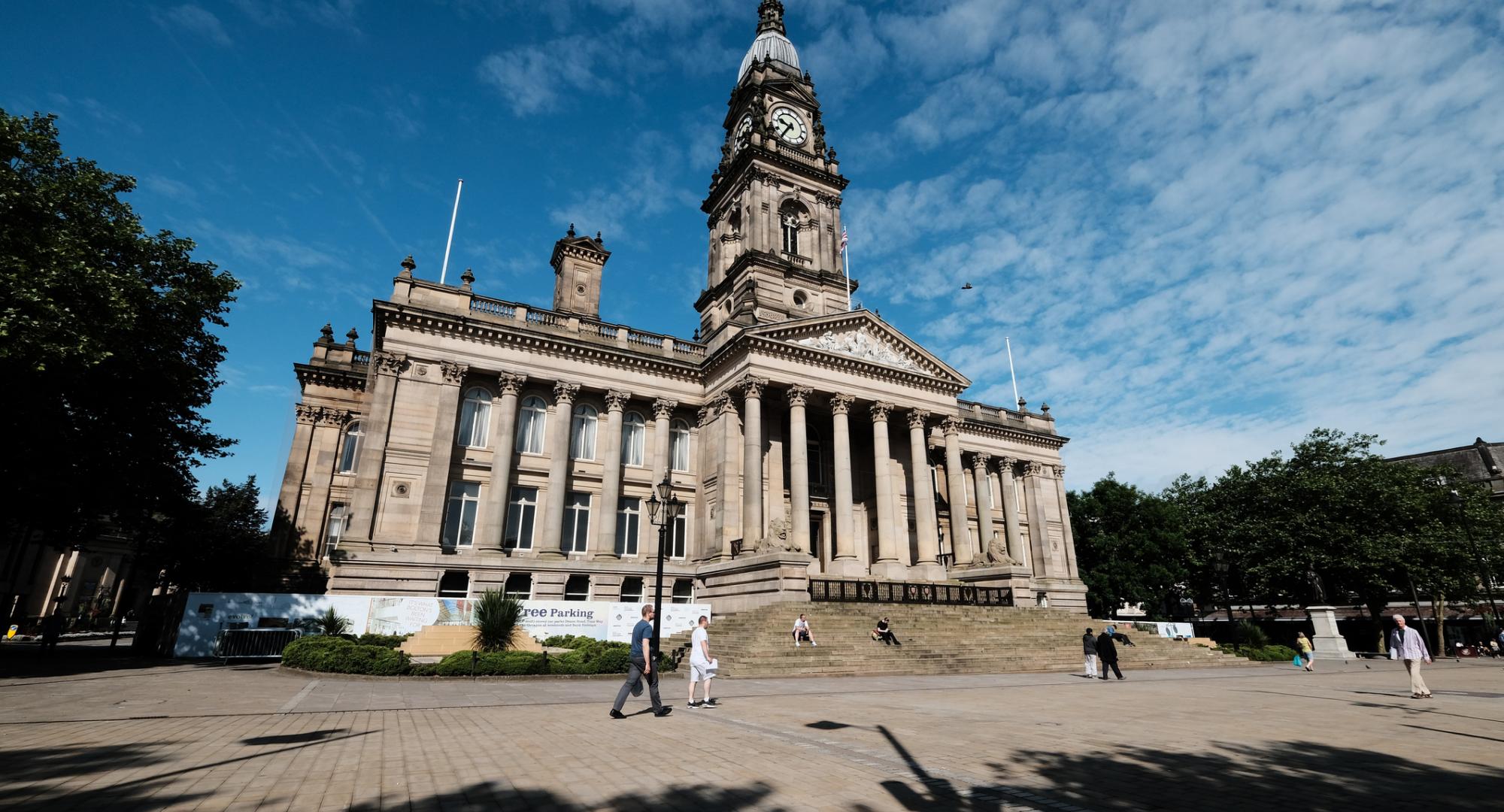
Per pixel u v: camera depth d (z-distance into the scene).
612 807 8.20
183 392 30.69
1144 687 24.78
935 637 35.16
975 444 62.31
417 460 40.56
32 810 7.75
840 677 28.27
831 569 45.50
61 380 25.39
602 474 45.84
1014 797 8.73
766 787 9.11
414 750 11.53
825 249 60.09
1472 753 12.05
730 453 45.94
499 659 24.77
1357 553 52.72
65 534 34.44
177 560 46.19
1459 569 53.00
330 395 45.75
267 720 14.78
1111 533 68.69
